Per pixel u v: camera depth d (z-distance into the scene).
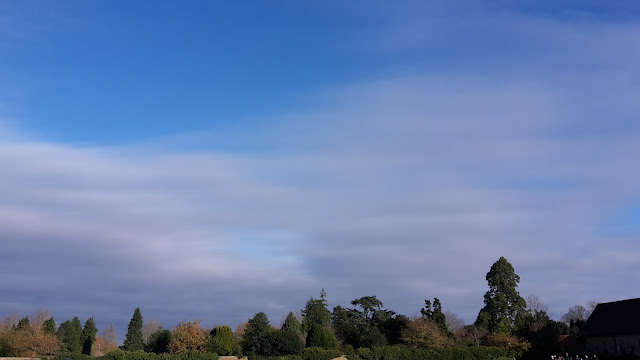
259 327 63.66
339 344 69.81
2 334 64.25
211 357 58.25
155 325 97.12
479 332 77.69
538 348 67.06
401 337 73.06
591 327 67.19
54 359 57.12
